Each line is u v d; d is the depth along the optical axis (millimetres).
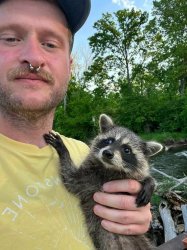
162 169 1881
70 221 288
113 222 302
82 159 382
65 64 322
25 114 294
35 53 292
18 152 287
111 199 302
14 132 303
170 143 3131
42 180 286
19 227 256
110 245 349
